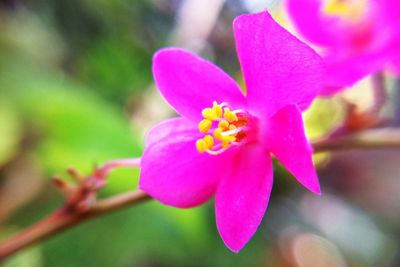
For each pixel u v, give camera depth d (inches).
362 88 4.3
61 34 8.0
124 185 5.6
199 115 3.5
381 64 4.1
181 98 3.5
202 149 3.4
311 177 3.1
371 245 10.4
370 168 12.4
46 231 3.8
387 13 4.5
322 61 3.2
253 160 3.5
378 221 11.2
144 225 6.4
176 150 3.5
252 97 3.4
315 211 10.4
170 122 3.5
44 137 6.0
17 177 6.7
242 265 7.4
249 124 3.5
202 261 6.9
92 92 7.3
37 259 5.7
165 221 6.4
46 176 6.6
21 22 7.8
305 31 4.7
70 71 8.1
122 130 5.9
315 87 3.2
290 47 3.2
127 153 5.7
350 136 4.1
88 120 5.9
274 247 9.0
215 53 9.0
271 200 9.2
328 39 4.6
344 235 10.4
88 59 8.2
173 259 6.8
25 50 7.4
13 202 6.6
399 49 4.3
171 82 3.5
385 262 10.5
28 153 6.6
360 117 4.1
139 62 8.3
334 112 7.6
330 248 10.1
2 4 8.0
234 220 3.4
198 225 5.7
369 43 4.5
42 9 8.1
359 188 12.1
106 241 6.2
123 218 6.4
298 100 3.3
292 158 3.2
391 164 12.6
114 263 6.2
